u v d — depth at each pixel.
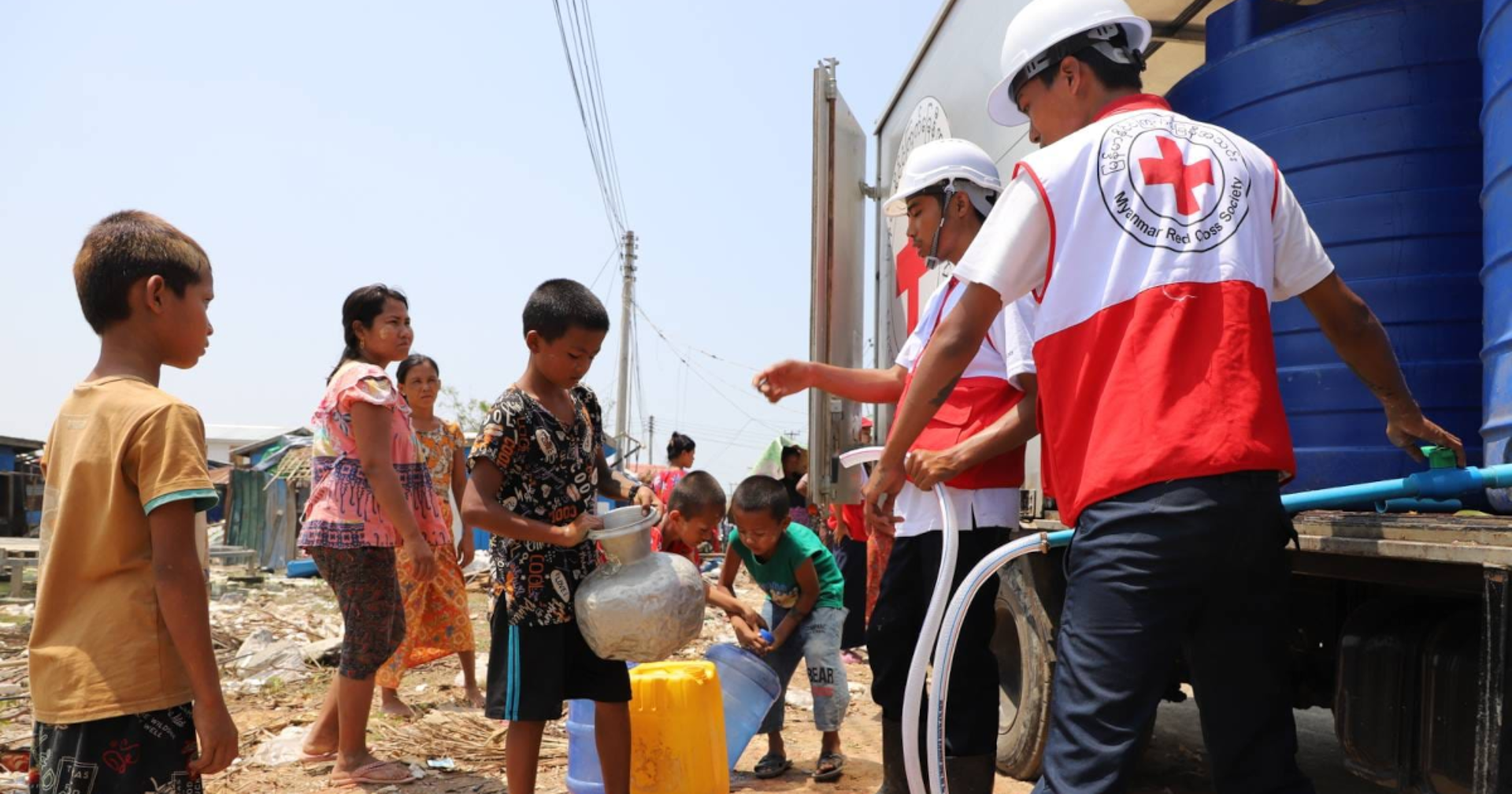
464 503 3.03
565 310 3.14
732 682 4.23
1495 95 2.74
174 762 2.15
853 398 3.54
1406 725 2.87
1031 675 3.91
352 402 4.05
